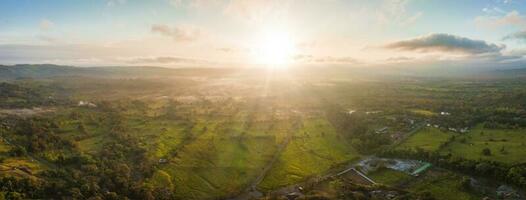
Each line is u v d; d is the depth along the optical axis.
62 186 170.25
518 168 187.12
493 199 171.75
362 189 185.75
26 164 192.00
